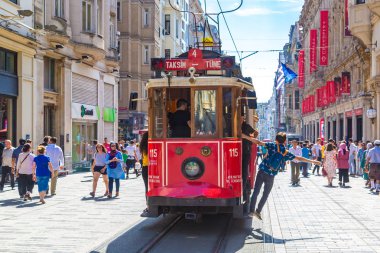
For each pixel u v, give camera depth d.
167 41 54.94
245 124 11.12
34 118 22.97
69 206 13.87
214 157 9.98
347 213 12.63
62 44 24.83
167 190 9.91
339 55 40.69
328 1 48.00
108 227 10.72
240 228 10.80
